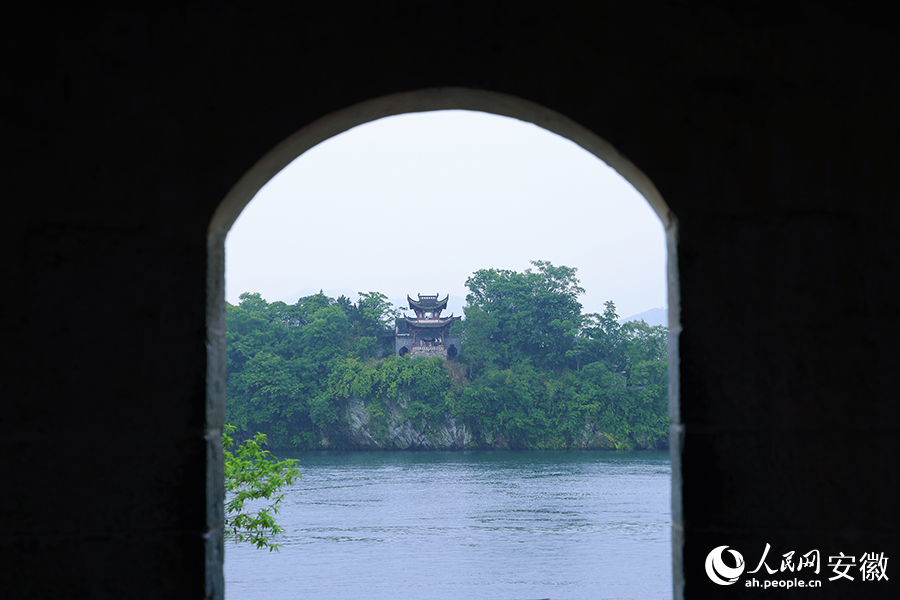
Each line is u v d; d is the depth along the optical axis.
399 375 79.88
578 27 2.57
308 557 31.64
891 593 2.32
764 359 2.41
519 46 2.56
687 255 2.46
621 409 80.06
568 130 2.62
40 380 2.40
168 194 2.50
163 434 2.39
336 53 2.56
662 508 43.91
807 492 2.36
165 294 2.45
